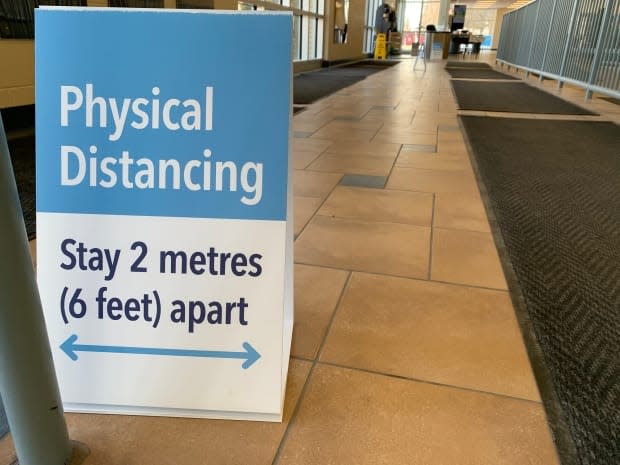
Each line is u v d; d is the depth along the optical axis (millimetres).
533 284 1505
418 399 1033
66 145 913
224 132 901
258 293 945
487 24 34438
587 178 2701
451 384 1076
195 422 972
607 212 2160
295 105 5344
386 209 2158
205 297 948
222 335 957
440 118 4699
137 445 917
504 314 1342
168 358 965
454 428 960
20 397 765
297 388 1060
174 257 938
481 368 1127
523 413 996
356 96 6258
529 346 1204
